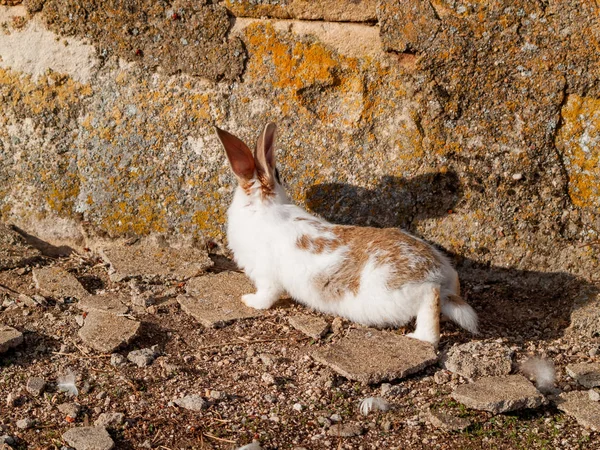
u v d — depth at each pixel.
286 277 1.96
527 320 1.98
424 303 1.88
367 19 2.02
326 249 1.93
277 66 2.05
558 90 2.00
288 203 2.00
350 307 1.93
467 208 2.05
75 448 1.66
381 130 2.05
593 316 1.93
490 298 2.04
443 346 1.89
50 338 1.89
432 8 2.00
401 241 1.91
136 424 1.71
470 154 2.04
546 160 2.02
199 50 2.06
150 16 2.06
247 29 2.05
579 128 2.01
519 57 2.00
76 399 1.76
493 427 1.72
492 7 1.99
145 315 1.95
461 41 2.00
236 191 2.02
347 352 1.84
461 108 2.03
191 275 2.07
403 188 2.06
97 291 2.02
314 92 2.05
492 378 1.80
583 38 1.97
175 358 1.85
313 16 2.03
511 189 2.04
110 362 1.83
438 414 1.73
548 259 2.05
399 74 2.03
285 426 1.72
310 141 2.07
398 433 1.71
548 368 1.84
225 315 1.96
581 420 1.72
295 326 1.93
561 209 2.03
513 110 2.02
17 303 1.98
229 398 1.77
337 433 1.70
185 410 1.74
